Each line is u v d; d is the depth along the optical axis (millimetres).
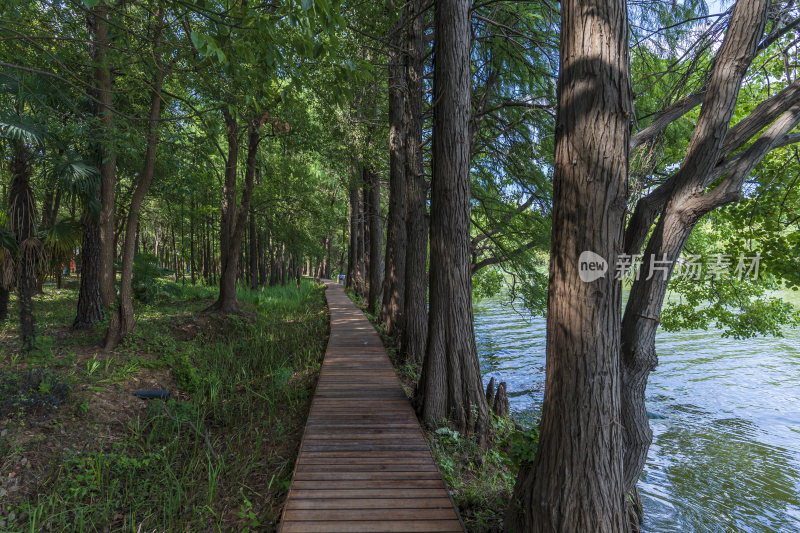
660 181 5152
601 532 2639
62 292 15117
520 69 8703
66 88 7059
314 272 61750
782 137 2986
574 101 2666
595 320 2650
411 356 8891
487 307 29688
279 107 6223
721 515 5922
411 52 8453
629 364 3658
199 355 9031
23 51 6000
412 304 8992
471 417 5668
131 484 4520
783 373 13078
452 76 5664
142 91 7812
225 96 5602
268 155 18859
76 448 4949
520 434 3398
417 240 8898
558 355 2793
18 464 4441
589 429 2662
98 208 8906
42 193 11500
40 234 8625
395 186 11281
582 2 2623
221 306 12930
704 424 9188
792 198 6445
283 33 4016
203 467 4914
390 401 6516
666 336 19234
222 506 4141
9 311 9797
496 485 4574
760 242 7480
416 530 3336
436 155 5848
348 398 6660
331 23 3449
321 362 9359
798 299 23875
